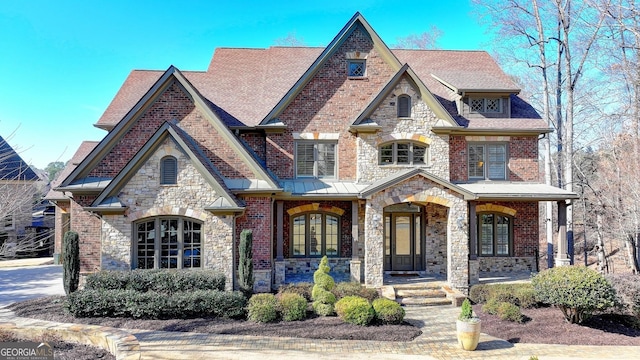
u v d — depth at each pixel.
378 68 19.02
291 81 20.70
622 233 20.75
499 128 18.81
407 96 18.27
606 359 9.55
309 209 18.48
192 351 9.50
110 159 16.23
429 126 18.20
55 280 19.09
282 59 22.05
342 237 18.66
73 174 15.73
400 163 18.25
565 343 10.69
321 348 9.96
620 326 12.27
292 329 11.19
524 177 19.36
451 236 15.95
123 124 16.22
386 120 18.11
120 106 19.53
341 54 19.00
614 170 21.97
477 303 14.64
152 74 21.95
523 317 12.52
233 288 14.55
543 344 10.62
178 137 14.50
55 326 10.48
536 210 19.42
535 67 27.58
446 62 22.20
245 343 10.18
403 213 18.83
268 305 11.94
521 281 17.14
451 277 15.73
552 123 29.03
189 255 14.71
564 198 17.42
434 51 22.98
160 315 11.98
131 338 9.25
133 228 14.46
